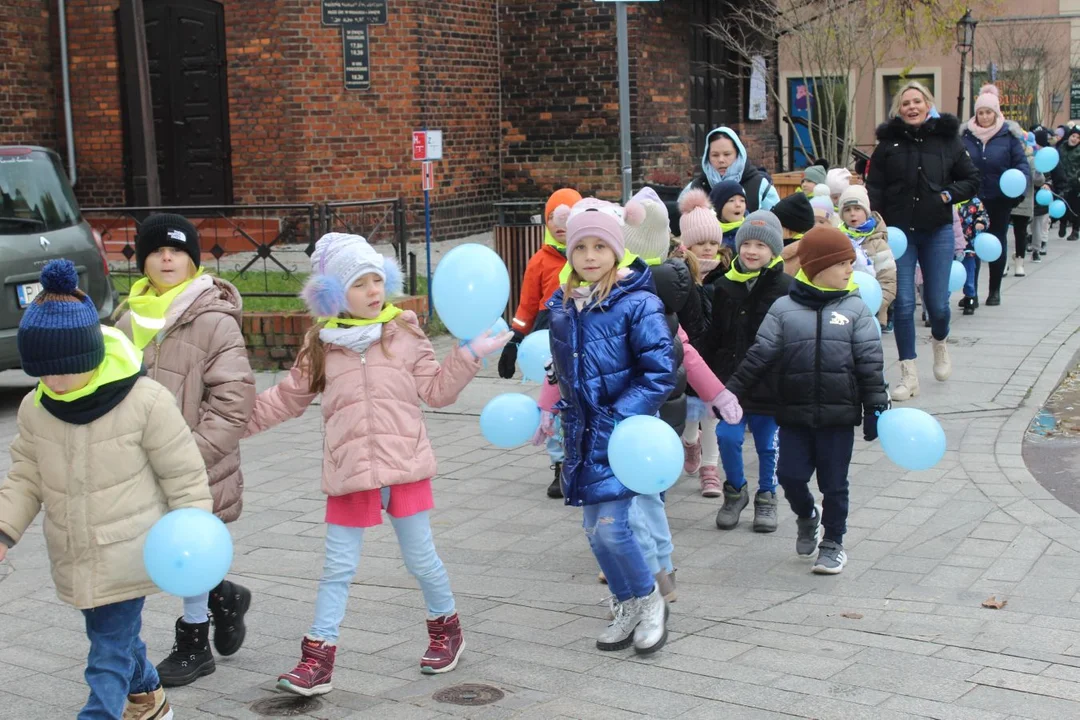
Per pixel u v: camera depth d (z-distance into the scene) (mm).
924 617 5176
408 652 5031
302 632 5336
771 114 22750
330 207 12219
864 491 7121
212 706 4488
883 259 9438
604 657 4875
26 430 3885
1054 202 17859
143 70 13125
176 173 16688
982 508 6711
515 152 18406
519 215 17797
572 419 4820
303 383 4711
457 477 7879
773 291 6582
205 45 16422
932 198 9016
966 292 13047
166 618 5539
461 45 17531
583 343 4750
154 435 3885
